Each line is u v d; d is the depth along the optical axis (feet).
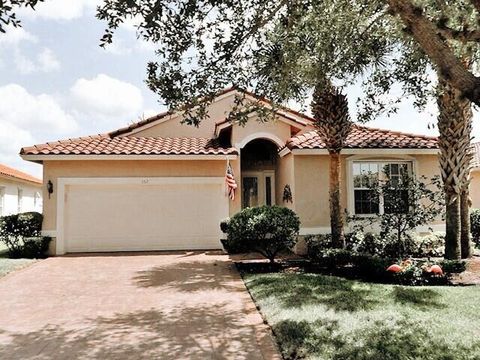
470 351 17.75
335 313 23.99
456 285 33.27
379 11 29.32
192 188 58.23
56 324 24.56
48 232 54.13
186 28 22.39
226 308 27.68
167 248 57.21
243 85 28.86
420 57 30.12
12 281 37.65
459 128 41.60
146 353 19.60
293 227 42.50
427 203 53.31
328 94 43.55
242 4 23.99
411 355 17.49
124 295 31.83
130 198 57.21
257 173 65.62
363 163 54.54
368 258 37.32
